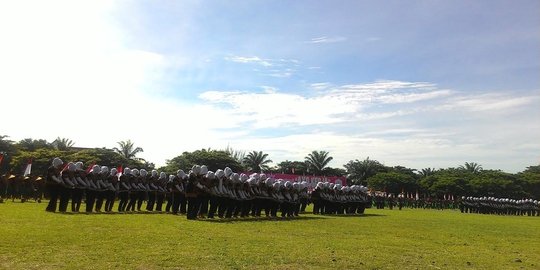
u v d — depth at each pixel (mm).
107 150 71750
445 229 27812
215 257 12266
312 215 39562
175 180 30734
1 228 16094
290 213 35906
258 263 11766
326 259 12930
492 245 19625
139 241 14594
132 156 86812
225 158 90500
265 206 33250
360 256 13875
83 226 18094
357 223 29516
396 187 118375
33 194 38406
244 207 31438
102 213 27625
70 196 27828
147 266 10703
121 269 10242
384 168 133625
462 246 18484
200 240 15617
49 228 16766
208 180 27234
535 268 13531
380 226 27656
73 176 27625
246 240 16328
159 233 17094
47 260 10828
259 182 32938
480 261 14289
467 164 150375
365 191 49469
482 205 85312
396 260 13555
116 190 30734
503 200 87812
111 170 30625
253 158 113250
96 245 13328
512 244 20594
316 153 118250
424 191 122938
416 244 18172
